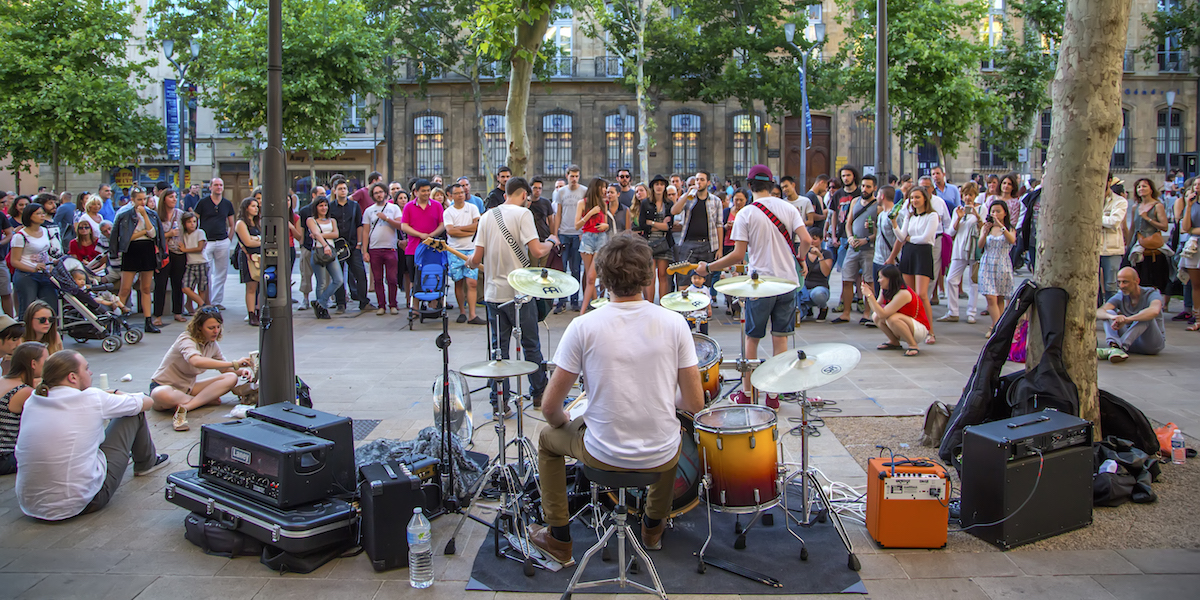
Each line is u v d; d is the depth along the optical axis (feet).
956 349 30.50
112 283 39.06
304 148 81.97
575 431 12.86
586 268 36.42
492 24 37.78
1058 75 17.83
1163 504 16.11
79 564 14.03
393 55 94.02
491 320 22.68
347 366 28.91
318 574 13.66
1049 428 14.75
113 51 88.63
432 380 26.73
